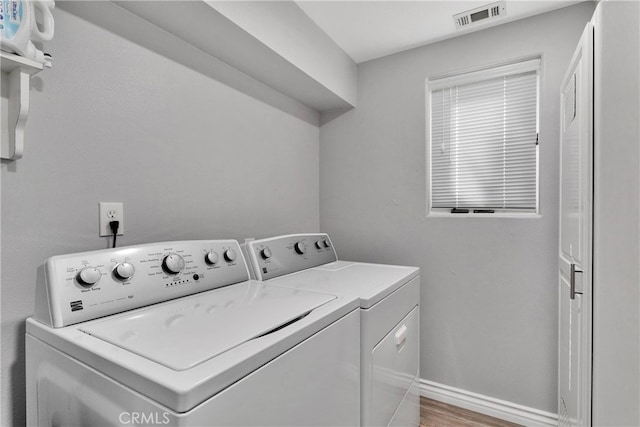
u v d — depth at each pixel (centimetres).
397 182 214
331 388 95
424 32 190
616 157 93
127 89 121
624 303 92
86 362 68
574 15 165
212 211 155
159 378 56
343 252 232
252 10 137
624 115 91
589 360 101
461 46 194
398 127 214
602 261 95
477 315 191
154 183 130
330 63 196
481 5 166
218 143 158
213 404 58
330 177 237
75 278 85
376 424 121
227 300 105
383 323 126
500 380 185
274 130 195
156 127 131
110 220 116
